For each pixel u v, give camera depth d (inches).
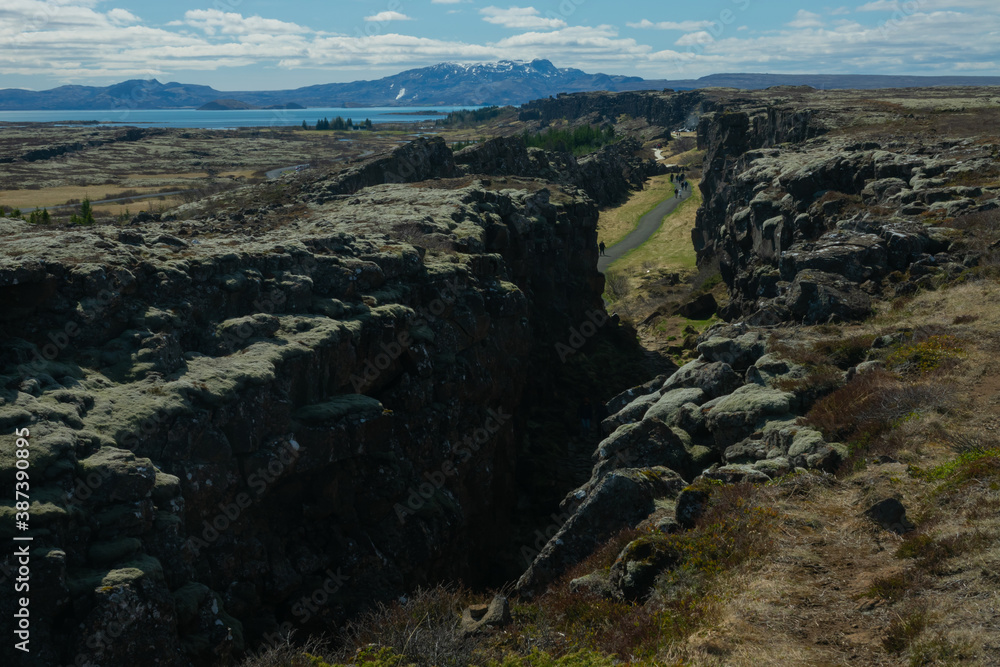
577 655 341.1
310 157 6181.1
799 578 371.2
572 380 1566.2
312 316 670.5
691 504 493.0
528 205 1577.3
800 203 1457.9
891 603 330.0
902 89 4945.9
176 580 421.4
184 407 488.4
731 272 1907.0
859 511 430.6
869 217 1109.1
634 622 371.6
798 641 319.6
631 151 6033.5
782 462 546.0
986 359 605.9
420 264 882.8
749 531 425.4
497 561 915.4
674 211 3946.9
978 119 1988.2
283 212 1310.3
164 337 537.0
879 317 828.6
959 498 400.8
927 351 641.0
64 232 650.2
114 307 542.3
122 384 502.0
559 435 1323.8
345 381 667.4
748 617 344.2
